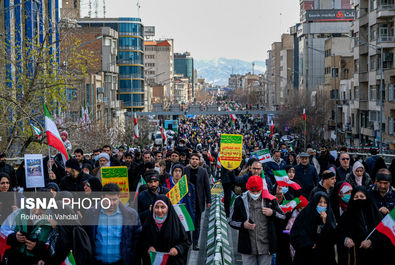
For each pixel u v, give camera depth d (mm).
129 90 105062
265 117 121188
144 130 67312
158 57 194625
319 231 9562
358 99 61812
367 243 9242
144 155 16281
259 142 71625
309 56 112688
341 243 9602
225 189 16969
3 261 9445
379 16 52688
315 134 71625
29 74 29516
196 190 14383
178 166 13461
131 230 9297
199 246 14898
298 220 9648
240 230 10102
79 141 38500
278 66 163000
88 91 64062
